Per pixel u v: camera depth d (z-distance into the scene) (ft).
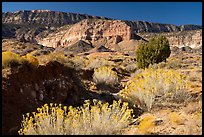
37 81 23.35
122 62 86.38
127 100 24.67
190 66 55.42
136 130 16.63
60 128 15.43
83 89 28.71
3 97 18.31
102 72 37.40
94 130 15.61
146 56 61.72
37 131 15.38
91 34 463.42
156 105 22.20
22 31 555.28
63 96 24.44
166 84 23.97
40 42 530.27
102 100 26.27
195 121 16.75
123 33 435.53
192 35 515.09
